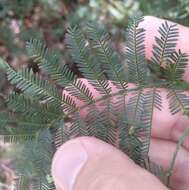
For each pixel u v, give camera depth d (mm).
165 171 107
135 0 261
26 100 93
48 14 275
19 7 270
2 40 260
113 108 98
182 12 189
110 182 99
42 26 274
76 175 100
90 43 99
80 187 101
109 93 98
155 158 138
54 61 95
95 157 99
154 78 101
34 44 94
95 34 97
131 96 99
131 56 98
